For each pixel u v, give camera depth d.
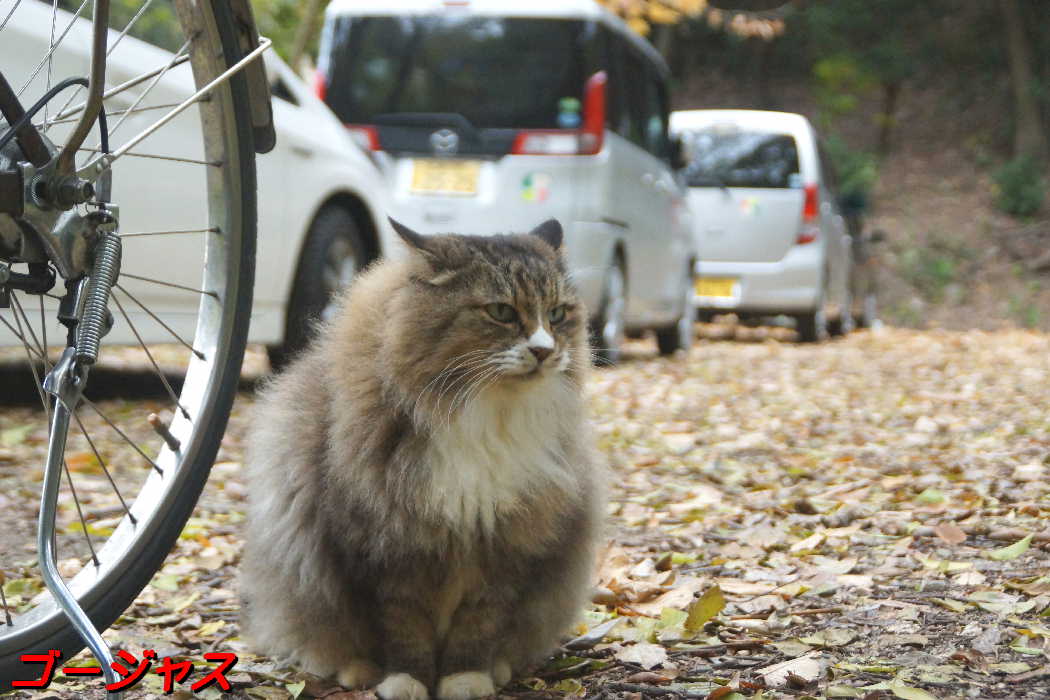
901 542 4.16
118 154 2.49
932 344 13.66
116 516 4.62
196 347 2.91
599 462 3.19
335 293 3.18
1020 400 7.99
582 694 2.87
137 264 5.59
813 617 3.37
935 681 2.79
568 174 8.91
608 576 3.84
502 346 2.83
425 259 2.86
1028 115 24.42
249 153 2.91
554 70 9.00
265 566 2.96
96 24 2.28
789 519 4.63
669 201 11.08
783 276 13.34
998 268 21.00
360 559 2.77
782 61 27.59
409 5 9.19
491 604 2.87
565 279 3.10
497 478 2.79
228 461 5.75
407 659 2.86
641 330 12.05
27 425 6.09
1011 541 4.16
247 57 2.65
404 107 9.14
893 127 26.27
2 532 4.34
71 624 2.56
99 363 8.11
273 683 2.93
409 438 2.75
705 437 6.71
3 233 2.28
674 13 11.27
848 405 8.02
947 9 28.23
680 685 2.88
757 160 13.59
